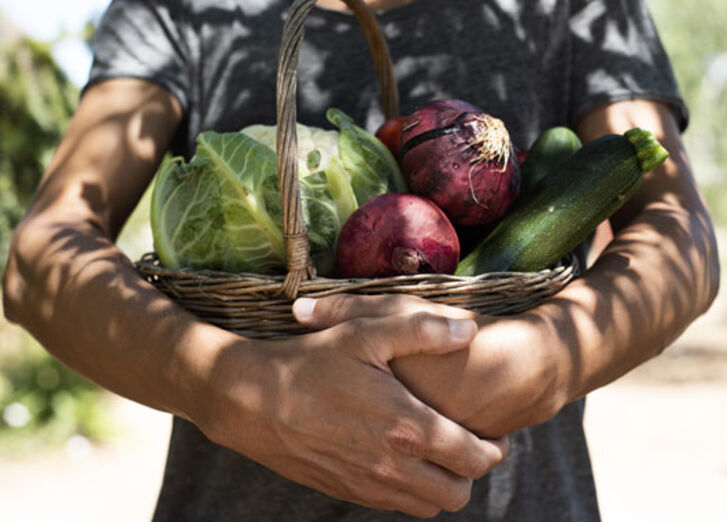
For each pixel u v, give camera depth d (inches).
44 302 46.9
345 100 57.9
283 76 41.3
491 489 52.9
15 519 183.5
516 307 44.6
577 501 55.5
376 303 41.9
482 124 46.1
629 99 55.4
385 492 42.1
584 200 46.2
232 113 56.9
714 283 49.9
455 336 40.2
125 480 213.3
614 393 334.6
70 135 54.5
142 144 54.2
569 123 58.4
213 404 41.8
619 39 56.8
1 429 245.4
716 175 388.2
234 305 43.6
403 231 43.8
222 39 57.5
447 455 40.9
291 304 43.3
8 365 262.4
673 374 373.1
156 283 47.6
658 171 53.0
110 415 266.2
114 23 57.4
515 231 46.6
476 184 45.8
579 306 44.2
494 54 56.8
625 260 47.1
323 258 46.6
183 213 46.8
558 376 42.5
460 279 42.7
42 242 48.6
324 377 40.6
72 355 46.6
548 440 54.2
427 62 57.3
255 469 52.4
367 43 58.0
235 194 46.1
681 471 224.8
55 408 250.1
